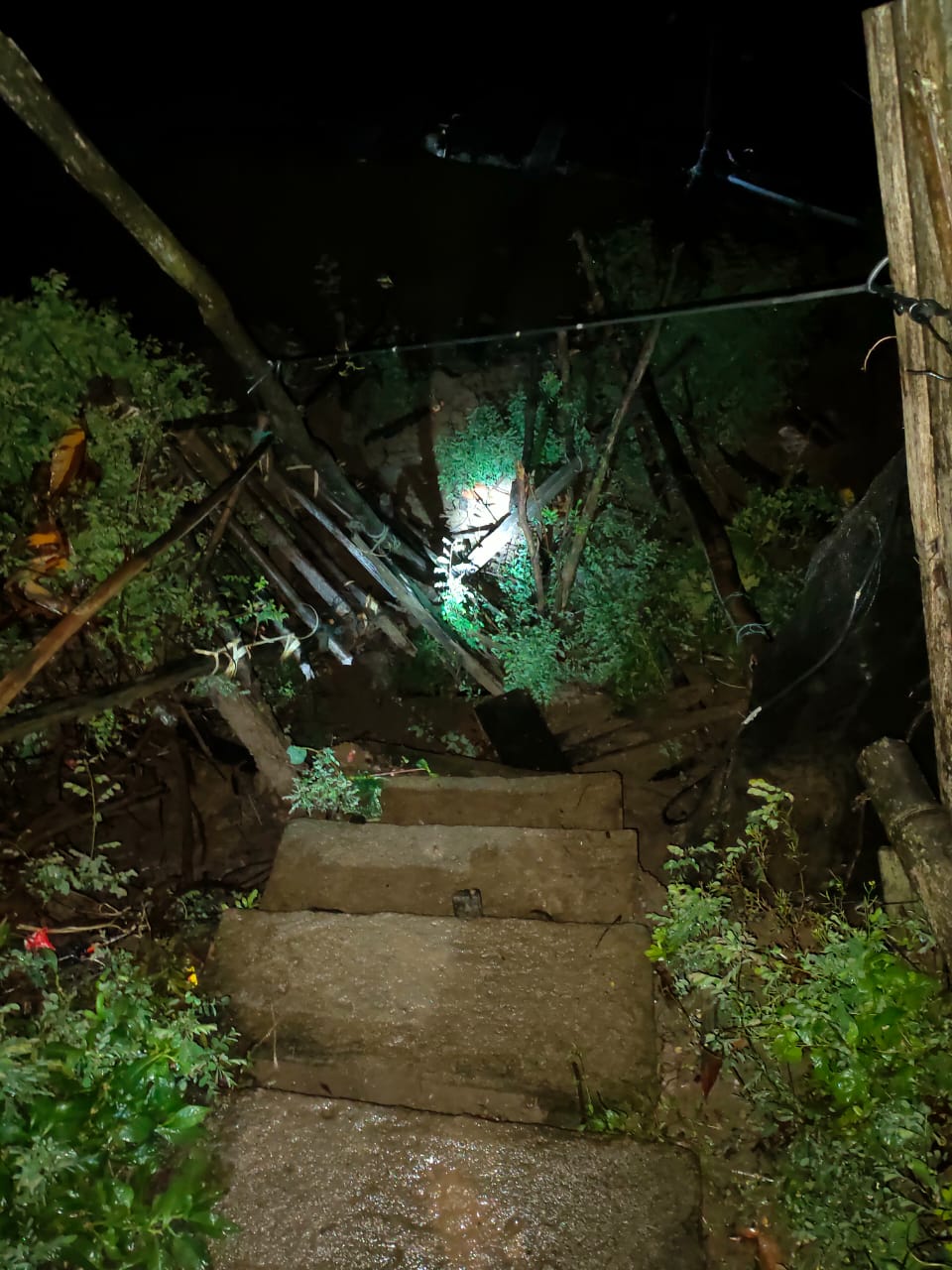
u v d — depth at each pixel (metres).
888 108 2.32
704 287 6.84
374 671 5.98
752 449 6.76
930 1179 2.50
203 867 4.64
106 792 4.86
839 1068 2.70
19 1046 2.65
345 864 4.09
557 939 3.47
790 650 4.34
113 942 3.98
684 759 5.21
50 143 2.96
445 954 3.45
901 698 3.57
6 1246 2.36
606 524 6.23
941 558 2.69
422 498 6.67
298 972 3.45
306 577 5.75
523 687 5.72
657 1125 2.96
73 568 4.93
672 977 3.45
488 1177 2.70
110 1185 2.54
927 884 2.95
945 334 2.38
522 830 4.20
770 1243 2.64
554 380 6.34
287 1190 2.69
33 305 5.40
